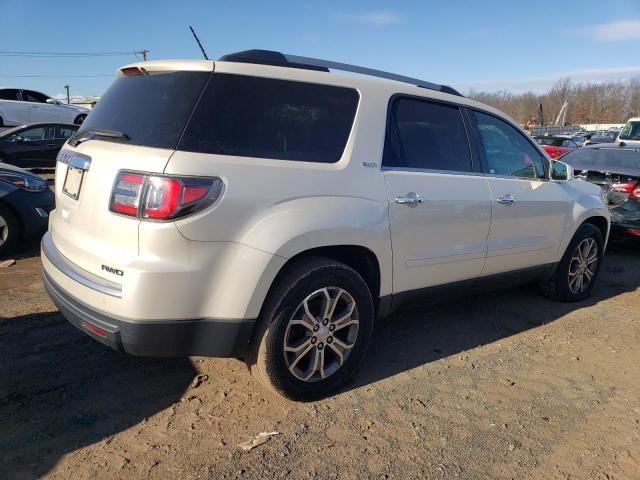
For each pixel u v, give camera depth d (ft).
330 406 10.19
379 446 9.07
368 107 10.71
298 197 9.36
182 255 8.34
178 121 8.66
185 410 9.83
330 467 8.48
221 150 8.75
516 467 8.74
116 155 8.70
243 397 10.34
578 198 15.97
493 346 13.34
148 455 8.56
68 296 9.25
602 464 8.92
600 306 16.69
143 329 8.32
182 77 9.12
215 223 8.47
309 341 9.82
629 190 22.02
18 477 7.92
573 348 13.44
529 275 15.06
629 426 10.09
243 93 9.22
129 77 10.09
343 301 10.34
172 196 8.16
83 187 9.28
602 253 17.49
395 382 11.27
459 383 11.38
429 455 8.91
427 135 11.96
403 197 10.89
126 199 8.35
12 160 43.73
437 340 13.57
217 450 8.75
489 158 13.35
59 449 8.60
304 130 9.80
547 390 11.27
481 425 9.86
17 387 10.33
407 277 11.44
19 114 55.26
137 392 10.36
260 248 8.85
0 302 14.62
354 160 10.30
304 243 9.34
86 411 9.66
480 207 12.58
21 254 19.90
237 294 8.79
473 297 17.04
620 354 13.21
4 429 9.02
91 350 11.95
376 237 10.44
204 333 8.81
